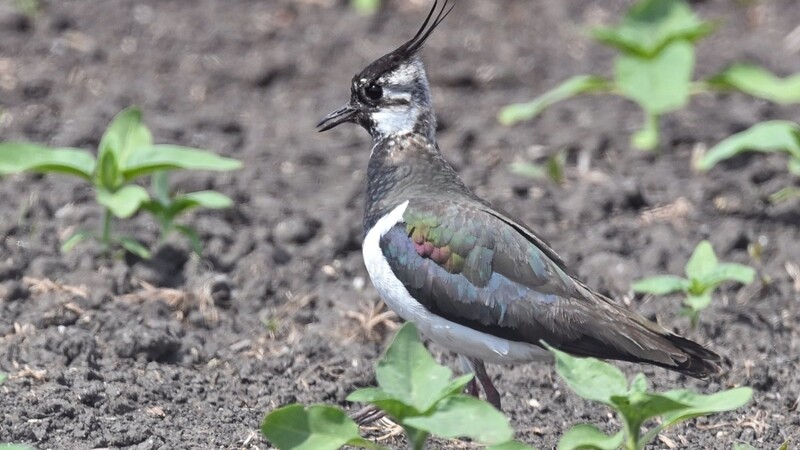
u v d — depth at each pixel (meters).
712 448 11.27
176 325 12.98
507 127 17.92
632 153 17.23
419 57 12.42
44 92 18.27
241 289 13.93
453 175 12.19
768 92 16.48
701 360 10.79
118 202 13.16
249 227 15.23
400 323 13.38
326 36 20.20
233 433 11.20
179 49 19.69
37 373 11.66
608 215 15.82
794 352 12.96
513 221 11.38
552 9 21.36
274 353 12.80
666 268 14.41
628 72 16.05
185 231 13.91
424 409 9.03
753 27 21.16
